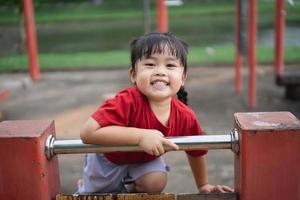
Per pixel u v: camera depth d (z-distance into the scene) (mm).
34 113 5961
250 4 5547
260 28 13273
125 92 1743
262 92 6715
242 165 1526
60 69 8883
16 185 1549
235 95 6586
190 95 6664
